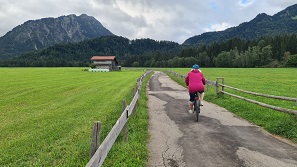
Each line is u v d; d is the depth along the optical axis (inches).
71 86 1137.4
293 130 331.0
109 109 544.4
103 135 330.0
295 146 292.7
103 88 1057.5
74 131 361.4
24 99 725.9
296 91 858.1
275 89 929.5
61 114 498.0
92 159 153.4
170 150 278.1
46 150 281.7
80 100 705.0
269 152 271.6
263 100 618.2
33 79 1568.7
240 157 256.7
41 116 480.4
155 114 486.6
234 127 381.1
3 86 1094.4
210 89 917.8
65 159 250.1
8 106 604.4
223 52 5689.0
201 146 291.4
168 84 1233.4
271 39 6067.9
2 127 395.5
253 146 291.4
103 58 3698.3
